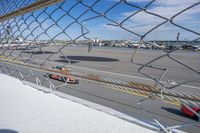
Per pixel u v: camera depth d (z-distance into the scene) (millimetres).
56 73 2725
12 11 3713
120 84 1911
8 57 4742
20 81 3250
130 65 21578
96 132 1415
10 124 1570
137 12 1644
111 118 1660
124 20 1743
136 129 1458
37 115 1726
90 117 1680
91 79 2258
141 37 1665
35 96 2314
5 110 1862
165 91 1536
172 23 1468
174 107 7484
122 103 8008
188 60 23172
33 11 3113
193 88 11695
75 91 9781
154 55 30703
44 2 2656
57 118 1662
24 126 1530
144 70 18078
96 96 9102
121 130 1438
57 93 2490
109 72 17609
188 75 16000
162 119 6383
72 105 1987
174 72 17188
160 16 1521
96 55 33500
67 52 39562
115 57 30203
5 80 3330
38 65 3258
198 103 1364
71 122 1578
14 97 2273
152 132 1418
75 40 2502
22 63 3639
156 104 7773
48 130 1463
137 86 1739
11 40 4141
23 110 1847
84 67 20266
